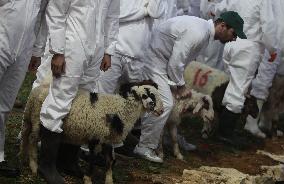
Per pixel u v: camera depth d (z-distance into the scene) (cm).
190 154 837
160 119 745
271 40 892
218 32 768
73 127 572
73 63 564
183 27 739
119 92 640
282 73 1017
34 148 610
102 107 581
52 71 566
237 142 923
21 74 590
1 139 600
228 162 827
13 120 779
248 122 1004
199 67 952
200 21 752
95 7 571
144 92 614
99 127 576
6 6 552
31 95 595
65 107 564
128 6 723
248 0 901
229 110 916
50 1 561
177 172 734
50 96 569
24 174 606
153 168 726
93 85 612
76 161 633
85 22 564
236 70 916
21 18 562
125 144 772
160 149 768
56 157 596
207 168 746
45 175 585
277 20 896
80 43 564
